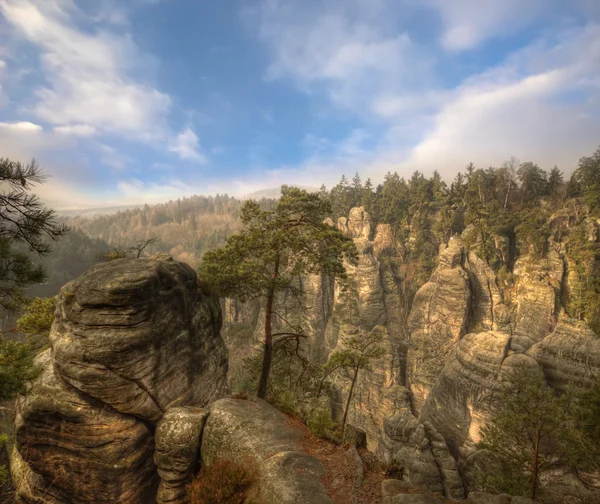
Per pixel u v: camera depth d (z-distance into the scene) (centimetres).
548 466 1927
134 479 1372
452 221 9419
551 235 7600
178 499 1220
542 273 7281
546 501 2205
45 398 1354
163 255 1941
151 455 1449
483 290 7781
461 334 7531
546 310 7025
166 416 1337
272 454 1063
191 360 1656
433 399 5094
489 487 2038
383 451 4253
